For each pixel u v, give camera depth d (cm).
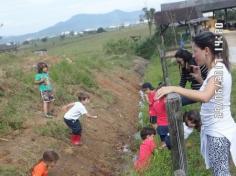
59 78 1716
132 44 4609
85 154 1089
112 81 2316
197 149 973
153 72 2945
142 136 998
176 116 489
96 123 1375
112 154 1191
